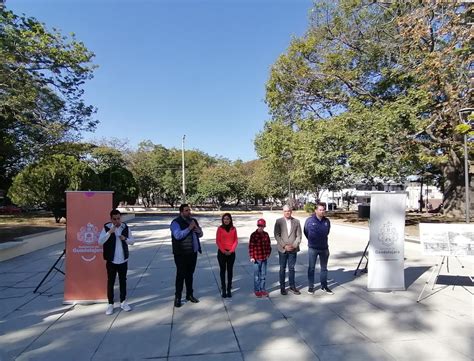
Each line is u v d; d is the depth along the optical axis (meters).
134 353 4.55
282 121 25.48
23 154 21.81
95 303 6.78
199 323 5.59
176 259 6.52
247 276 8.87
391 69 18.69
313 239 7.18
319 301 6.68
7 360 4.42
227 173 51.22
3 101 16.42
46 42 17.05
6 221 23.36
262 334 5.10
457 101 11.73
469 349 4.55
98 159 48.19
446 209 22.00
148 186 51.75
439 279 8.23
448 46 11.18
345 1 20.45
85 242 6.89
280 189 47.34
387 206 7.40
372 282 7.36
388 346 4.65
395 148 17.03
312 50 22.42
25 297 7.28
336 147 18.88
